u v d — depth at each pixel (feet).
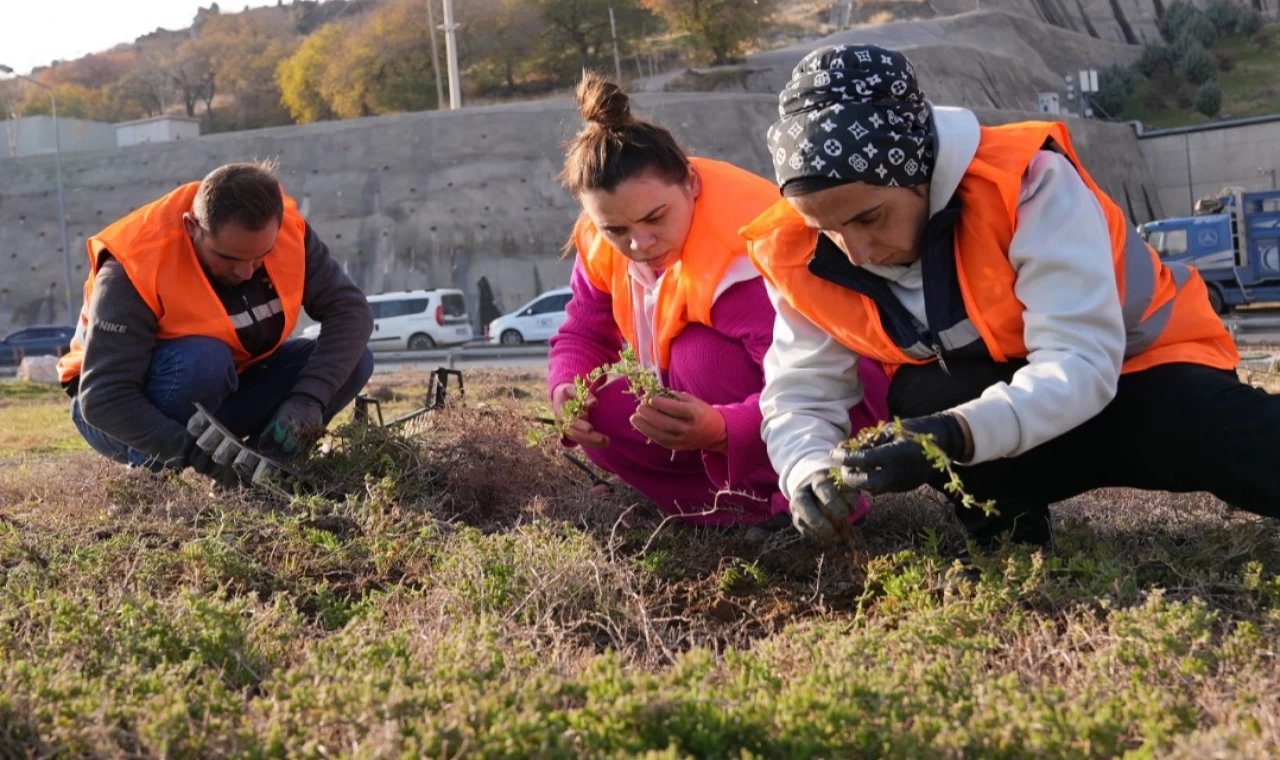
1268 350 47.96
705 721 6.59
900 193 8.80
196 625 8.66
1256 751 6.01
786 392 10.28
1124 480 10.20
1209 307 9.97
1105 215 9.32
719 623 9.91
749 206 11.78
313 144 158.92
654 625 9.52
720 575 10.73
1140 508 12.97
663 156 11.31
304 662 8.27
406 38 233.96
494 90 239.30
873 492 8.10
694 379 12.19
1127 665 7.59
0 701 7.06
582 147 11.39
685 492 12.70
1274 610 8.47
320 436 14.55
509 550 10.57
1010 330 9.30
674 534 12.48
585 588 9.84
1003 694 7.08
